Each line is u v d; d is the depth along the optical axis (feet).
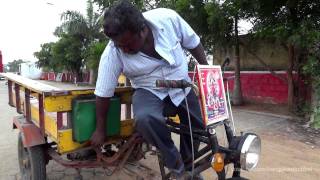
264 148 19.54
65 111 10.35
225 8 29.78
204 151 9.88
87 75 71.77
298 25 25.45
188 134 10.11
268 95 35.96
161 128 9.05
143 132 9.12
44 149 12.49
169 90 9.78
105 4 39.86
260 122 26.66
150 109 9.25
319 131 23.54
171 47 9.68
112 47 9.70
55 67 83.66
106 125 10.61
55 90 10.22
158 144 9.09
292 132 23.36
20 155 14.17
